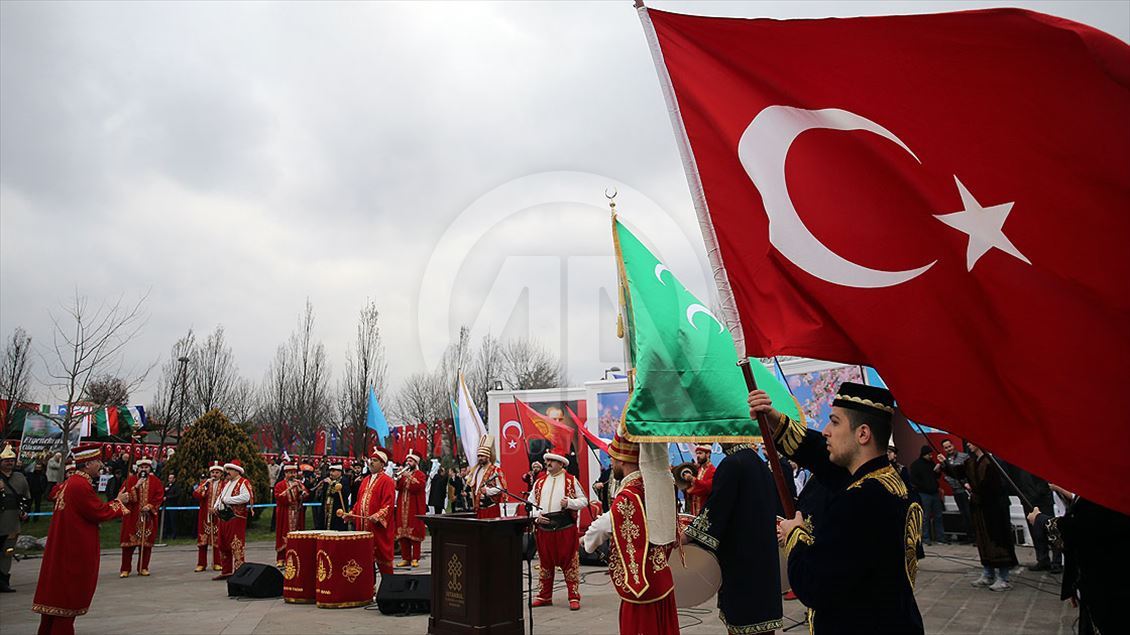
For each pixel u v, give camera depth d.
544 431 8.19
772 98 3.17
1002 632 6.36
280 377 34.53
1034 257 2.72
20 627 7.82
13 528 10.44
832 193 3.05
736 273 3.12
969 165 2.83
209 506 12.35
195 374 31.39
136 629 7.30
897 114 2.96
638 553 4.05
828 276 3.00
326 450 31.73
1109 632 2.94
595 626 7.13
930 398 2.78
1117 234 2.62
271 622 7.59
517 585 6.47
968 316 2.80
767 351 3.02
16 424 24.56
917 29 2.91
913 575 2.68
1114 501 2.53
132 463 20.94
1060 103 2.70
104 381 27.33
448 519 6.43
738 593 4.40
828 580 2.53
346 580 8.48
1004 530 8.66
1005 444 2.69
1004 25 2.76
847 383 2.91
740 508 4.48
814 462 3.31
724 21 3.28
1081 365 2.62
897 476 2.75
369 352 25.50
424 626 7.30
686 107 3.30
